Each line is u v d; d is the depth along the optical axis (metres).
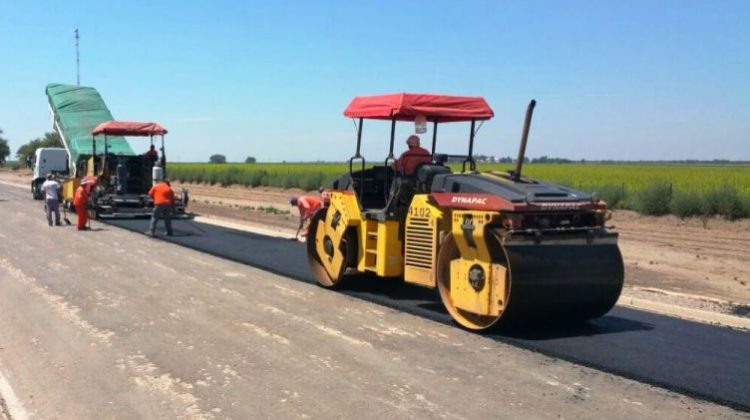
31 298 9.38
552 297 7.28
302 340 7.25
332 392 5.67
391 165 9.84
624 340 7.28
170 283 10.51
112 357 6.66
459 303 7.93
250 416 5.15
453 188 8.16
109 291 9.87
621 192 23.83
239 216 23.27
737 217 20.08
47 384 5.93
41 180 32.81
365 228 9.50
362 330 7.70
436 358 6.64
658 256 14.16
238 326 7.84
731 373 6.12
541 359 6.64
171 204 17.09
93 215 21.50
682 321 8.24
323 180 36.16
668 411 5.27
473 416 5.14
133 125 21.86
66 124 26.05
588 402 5.45
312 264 10.59
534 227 7.31
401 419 5.09
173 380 5.98
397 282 10.71
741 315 8.63
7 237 16.66
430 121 9.74
